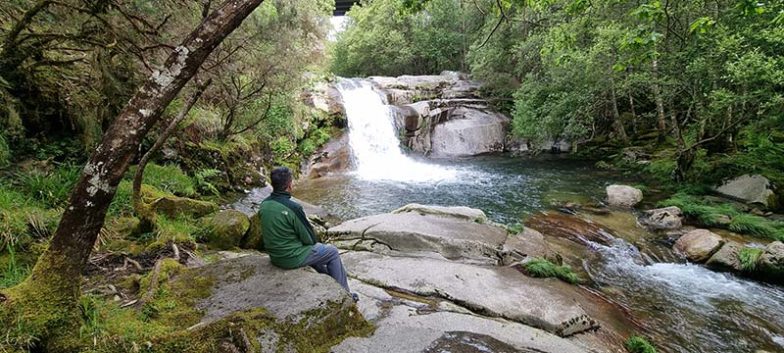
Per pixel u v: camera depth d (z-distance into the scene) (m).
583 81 13.18
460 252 5.66
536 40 15.32
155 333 2.62
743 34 7.96
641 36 5.70
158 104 2.27
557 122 15.91
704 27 5.02
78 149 5.82
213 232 5.36
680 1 8.27
